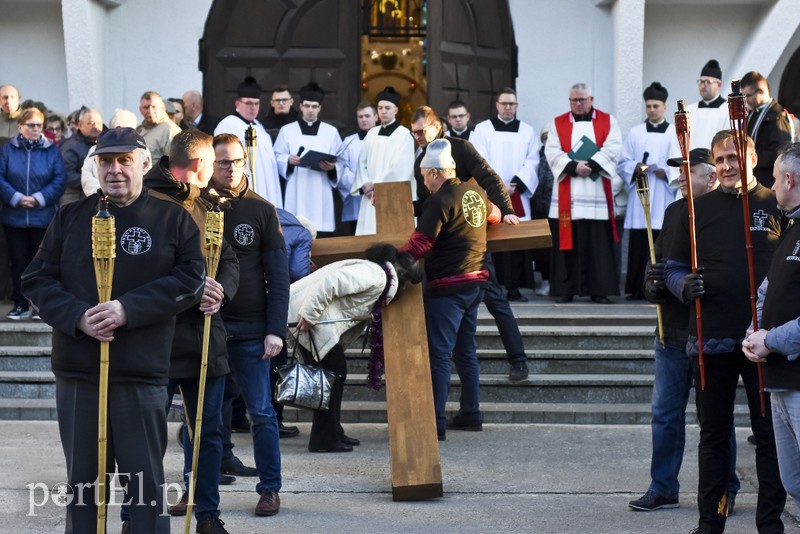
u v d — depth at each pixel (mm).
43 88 12594
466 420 8086
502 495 6496
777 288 4707
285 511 6125
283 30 12375
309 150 10703
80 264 4438
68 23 11852
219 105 12453
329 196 10867
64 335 4418
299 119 11055
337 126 12375
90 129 10352
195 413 5273
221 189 5785
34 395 8742
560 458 7344
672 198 11125
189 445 5656
